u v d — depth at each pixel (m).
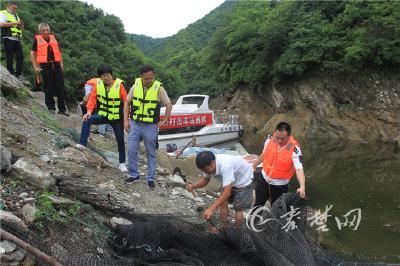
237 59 35.25
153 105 6.14
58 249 3.76
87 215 4.65
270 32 30.83
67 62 36.09
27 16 36.91
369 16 26.86
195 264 3.85
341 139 25.62
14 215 3.73
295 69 28.53
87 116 6.61
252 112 34.03
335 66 26.67
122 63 47.44
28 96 9.00
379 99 25.89
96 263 3.67
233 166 4.91
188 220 4.98
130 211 5.20
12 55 10.05
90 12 53.34
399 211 10.62
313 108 28.52
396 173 15.54
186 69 69.06
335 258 4.69
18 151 5.54
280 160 5.39
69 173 5.55
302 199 4.70
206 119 18.66
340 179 14.58
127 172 6.84
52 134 6.93
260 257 4.02
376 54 25.69
